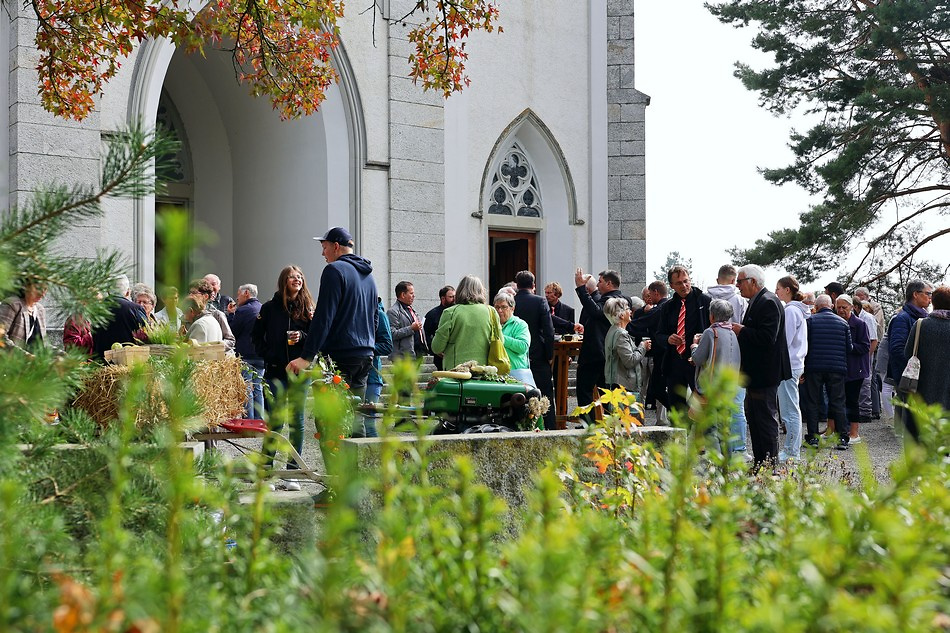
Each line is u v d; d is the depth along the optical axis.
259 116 18.73
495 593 1.89
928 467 2.33
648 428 5.36
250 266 19.31
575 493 3.69
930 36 23.56
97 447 2.55
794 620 1.65
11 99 13.90
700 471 3.45
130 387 2.16
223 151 19.81
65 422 2.65
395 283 17.36
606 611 1.74
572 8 19.91
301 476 4.45
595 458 4.09
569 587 1.59
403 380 2.20
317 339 7.13
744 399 8.84
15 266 2.54
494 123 18.94
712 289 10.23
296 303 8.00
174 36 8.53
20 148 13.72
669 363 10.13
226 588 2.09
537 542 1.76
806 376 11.73
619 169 20.19
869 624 1.51
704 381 2.28
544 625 1.50
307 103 9.55
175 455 2.12
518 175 19.64
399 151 17.47
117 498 2.08
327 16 9.12
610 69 20.19
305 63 9.44
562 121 19.77
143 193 2.62
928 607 1.73
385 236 17.41
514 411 7.23
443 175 18.00
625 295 20.11
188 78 19.38
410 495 2.16
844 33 24.86
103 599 1.60
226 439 5.39
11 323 3.10
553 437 5.41
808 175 25.16
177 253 1.92
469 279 8.76
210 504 2.47
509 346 9.39
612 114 20.19
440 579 1.97
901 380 9.13
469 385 7.24
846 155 24.11
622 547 2.18
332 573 1.64
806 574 1.70
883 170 25.05
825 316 11.68
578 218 19.91
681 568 2.06
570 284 19.80
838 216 25.08
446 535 2.05
